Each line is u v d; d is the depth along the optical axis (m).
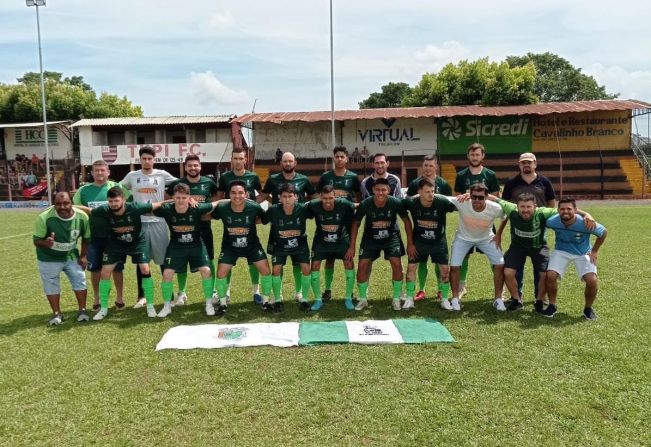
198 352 4.90
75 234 6.00
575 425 3.47
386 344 5.02
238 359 4.70
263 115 29.08
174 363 4.64
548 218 5.91
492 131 28.62
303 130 29.52
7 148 33.75
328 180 7.01
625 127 27.94
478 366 4.44
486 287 7.43
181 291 6.85
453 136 28.91
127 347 5.09
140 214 6.17
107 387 4.18
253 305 6.71
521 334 5.24
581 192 27.30
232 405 3.84
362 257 6.43
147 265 6.34
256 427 3.53
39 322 6.06
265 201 7.22
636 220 15.34
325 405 3.81
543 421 3.53
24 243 13.34
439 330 5.36
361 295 6.48
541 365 4.43
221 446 3.31
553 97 52.81
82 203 6.64
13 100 39.03
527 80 32.75
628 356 4.57
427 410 3.71
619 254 9.56
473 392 3.96
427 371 4.36
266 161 29.81
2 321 6.11
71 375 4.43
